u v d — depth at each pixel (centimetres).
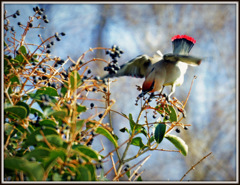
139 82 2102
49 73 793
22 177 604
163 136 777
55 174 586
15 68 749
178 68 1054
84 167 586
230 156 2270
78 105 684
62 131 638
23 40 784
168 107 834
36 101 743
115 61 784
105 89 755
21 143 684
